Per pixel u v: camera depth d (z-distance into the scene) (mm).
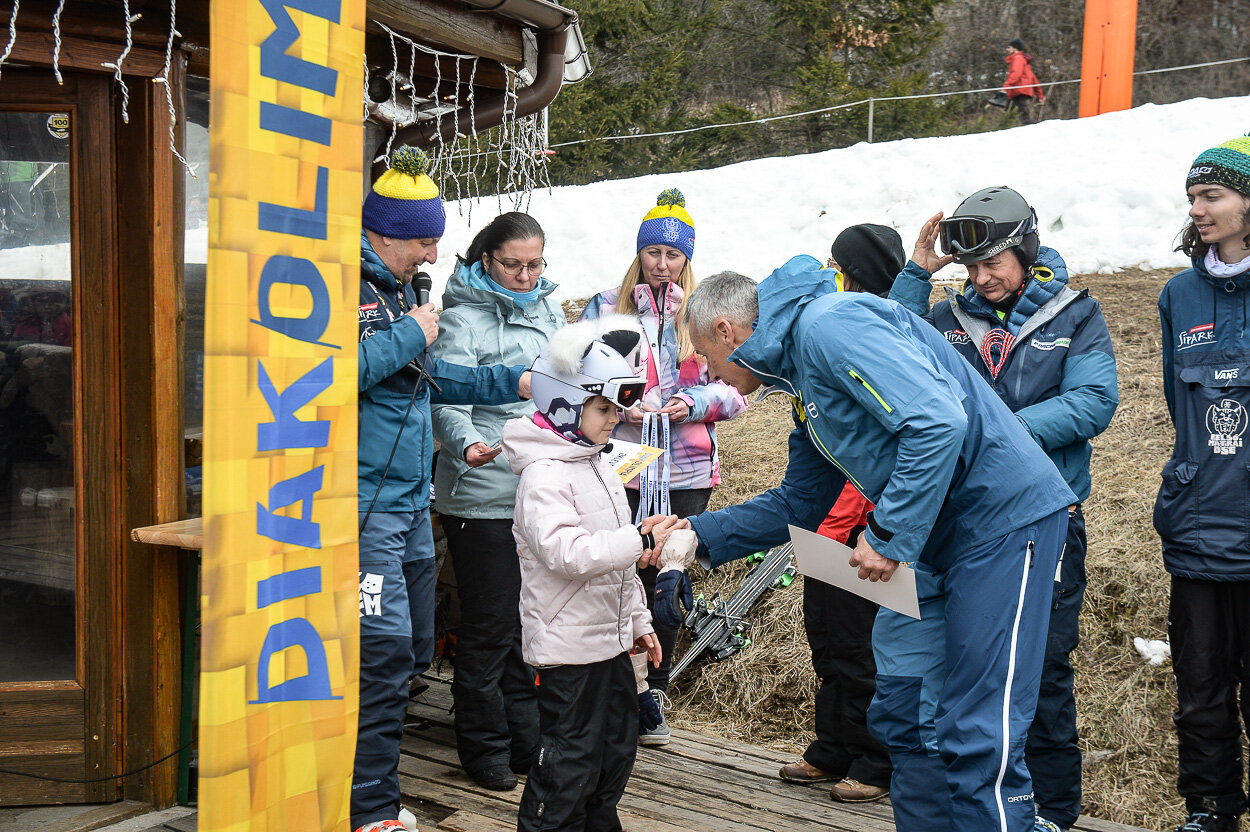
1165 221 7176
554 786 2678
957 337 3191
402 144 4430
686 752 3830
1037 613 2416
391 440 2848
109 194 2908
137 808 2986
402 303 3062
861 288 3311
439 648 4480
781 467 5574
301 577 2084
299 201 2059
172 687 3021
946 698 2436
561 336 2656
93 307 2922
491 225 3496
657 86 14023
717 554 2938
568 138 13430
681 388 3896
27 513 3000
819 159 9023
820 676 3592
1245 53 15945
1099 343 3020
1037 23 16531
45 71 2873
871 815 3295
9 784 2967
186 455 3186
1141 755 3721
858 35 14625
